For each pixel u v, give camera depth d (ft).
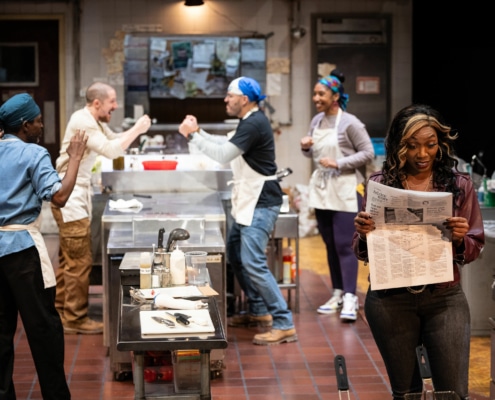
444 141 11.02
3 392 13.88
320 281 25.91
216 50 33.24
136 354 11.12
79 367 17.88
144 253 13.35
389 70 34.45
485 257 19.66
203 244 16.55
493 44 33.78
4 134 13.98
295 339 19.65
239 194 18.90
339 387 10.12
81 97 33.73
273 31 34.09
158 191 21.47
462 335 11.15
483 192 20.94
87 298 20.45
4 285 13.76
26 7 33.40
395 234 10.99
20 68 33.78
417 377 11.48
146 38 33.37
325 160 21.16
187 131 18.57
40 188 13.39
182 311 11.71
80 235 19.98
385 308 11.28
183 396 11.59
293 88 34.35
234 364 18.08
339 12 34.19
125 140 19.53
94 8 33.50
